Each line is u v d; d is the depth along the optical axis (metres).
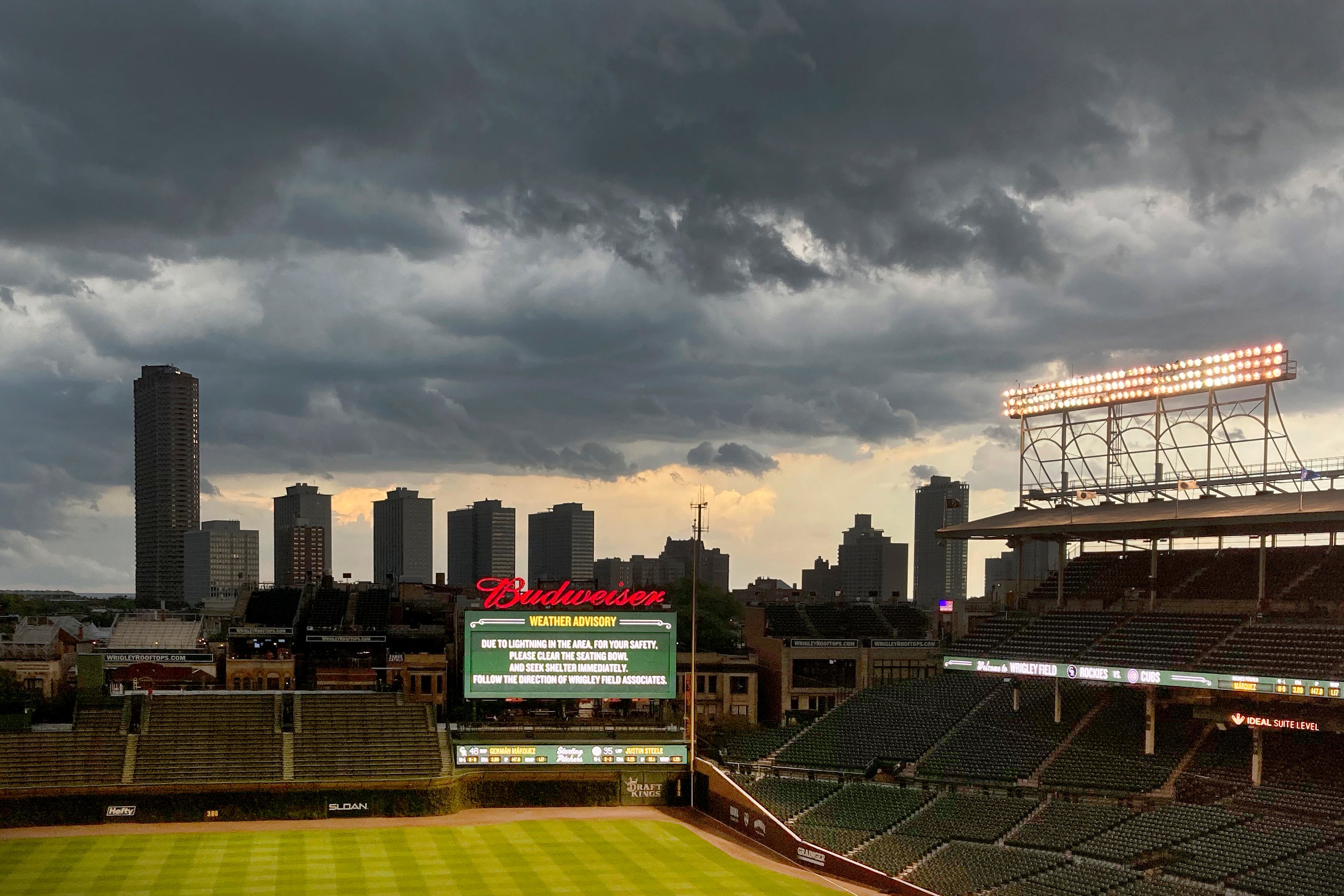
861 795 86.50
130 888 66.19
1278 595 84.12
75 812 82.00
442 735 94.56
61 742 86.19
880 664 118.00
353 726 92.50
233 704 92.69
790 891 68.44
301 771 86.88
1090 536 94.94
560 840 80.12
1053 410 100.06
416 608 132.62
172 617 146.25
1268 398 85.75
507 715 99.75
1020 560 104.31
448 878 69.62
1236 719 74.38
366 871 70.88
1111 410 96.31
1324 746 74.38
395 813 86.69
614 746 93.38
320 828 82.38
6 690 103.88
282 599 125.38
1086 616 93.06
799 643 117.44
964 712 95.31
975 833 76.12
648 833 83.12
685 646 138.00
